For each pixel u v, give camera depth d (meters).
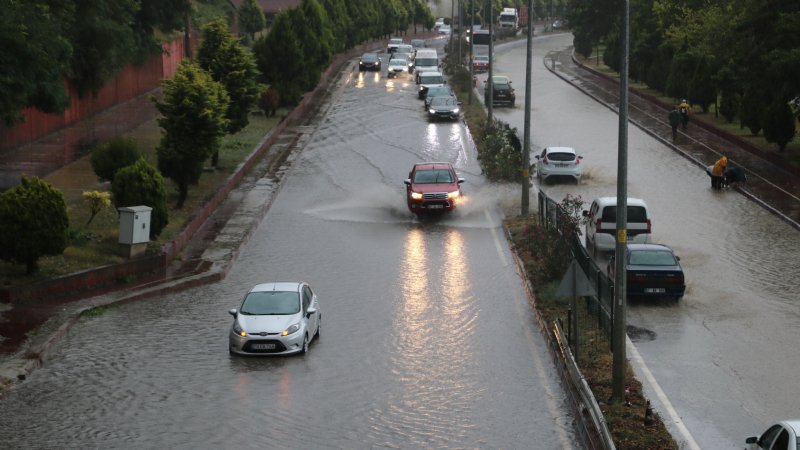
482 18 174.12
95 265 30.67
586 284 22.55
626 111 19.70
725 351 24.08
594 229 34.34
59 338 25.28
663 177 48.84
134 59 71.56
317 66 80.56
